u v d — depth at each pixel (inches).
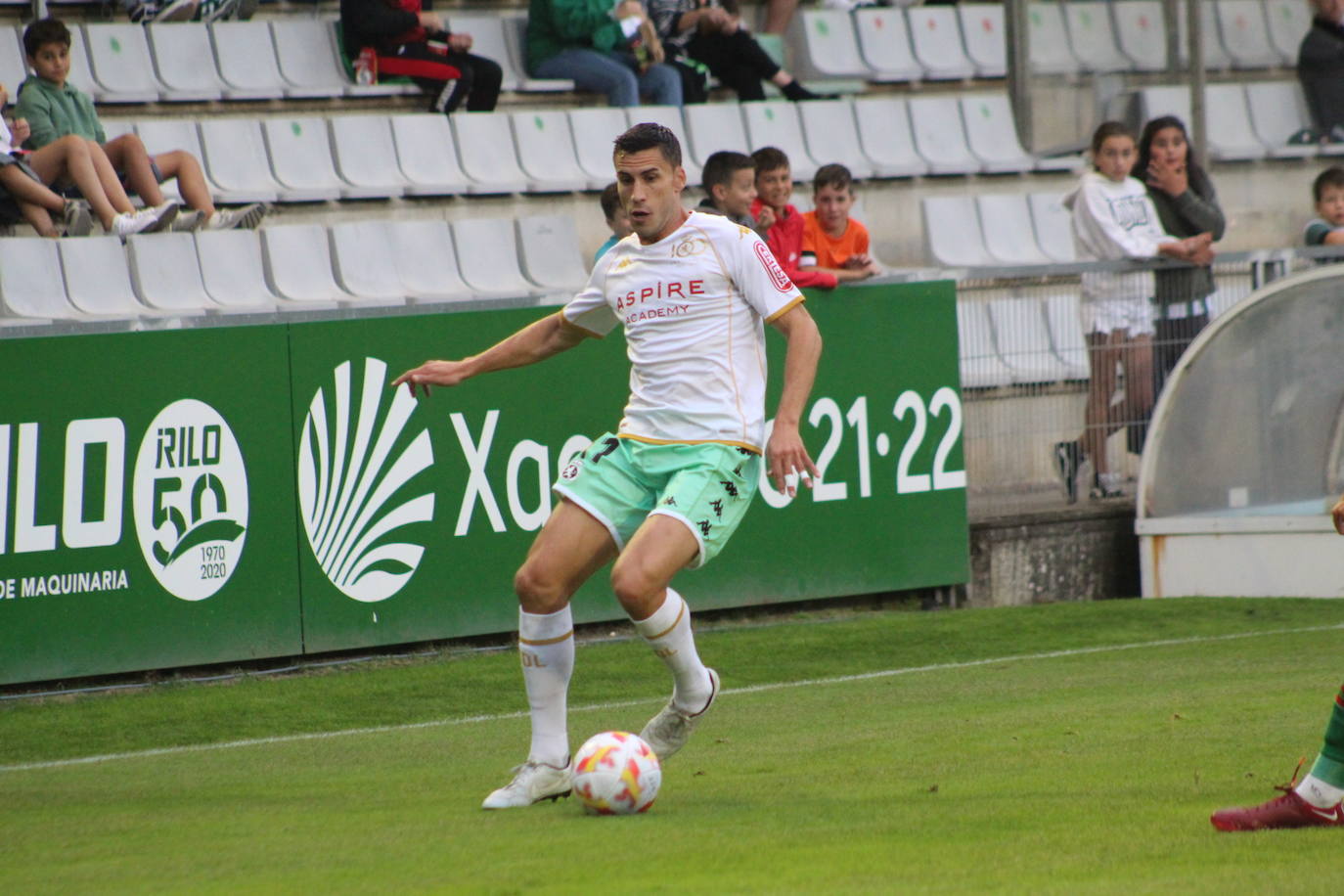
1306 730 786.2
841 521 1364.4
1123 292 1517.0
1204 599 1408.7
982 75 2153.1
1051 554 1491.1
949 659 1174.3
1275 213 2108.8
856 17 2111.2
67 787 767.1
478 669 1149.1
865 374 1375.5
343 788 730.8
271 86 1722.4
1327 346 1416.1
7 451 1044.5
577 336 725.9
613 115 1782.7
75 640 1068.5
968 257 1849.2
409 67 1701.5
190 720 996.6
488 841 568.4
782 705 979.9
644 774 618.5
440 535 1205.1
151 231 1366.9
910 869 503.8
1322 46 2138.3
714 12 1875.0
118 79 1635.1
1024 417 1483.8
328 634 1160.2
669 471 671.8
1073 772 693.3
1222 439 1470.2
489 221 1596.9
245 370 1125.7
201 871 538.9
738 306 679.7
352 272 1499.8
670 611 655.1
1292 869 495.2
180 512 1103.6
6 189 1343.5
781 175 1323.8
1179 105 2042.3
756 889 478.9
